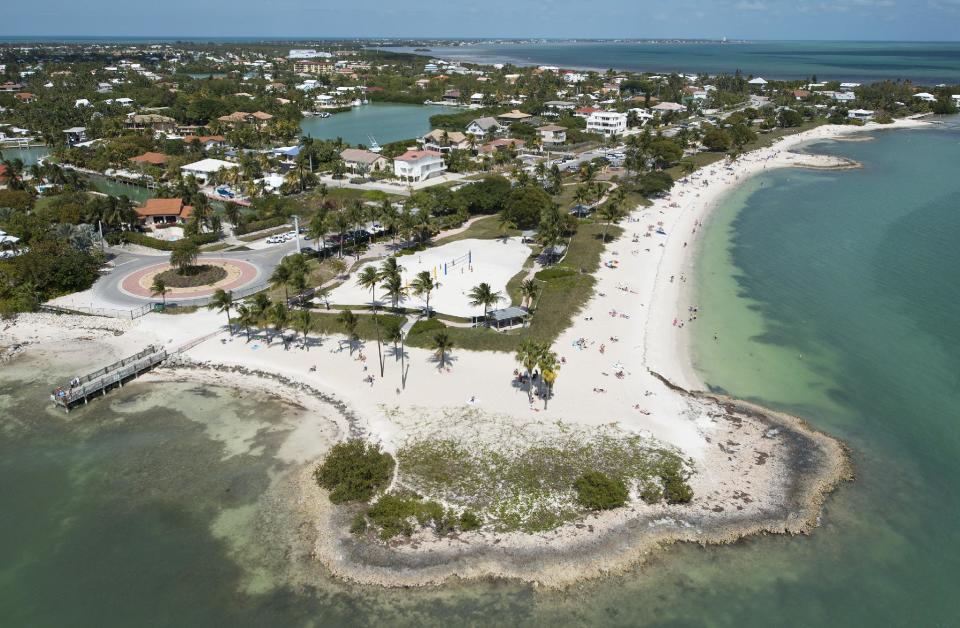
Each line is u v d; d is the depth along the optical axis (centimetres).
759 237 15025
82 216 14075
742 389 8444
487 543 5806
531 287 10000
